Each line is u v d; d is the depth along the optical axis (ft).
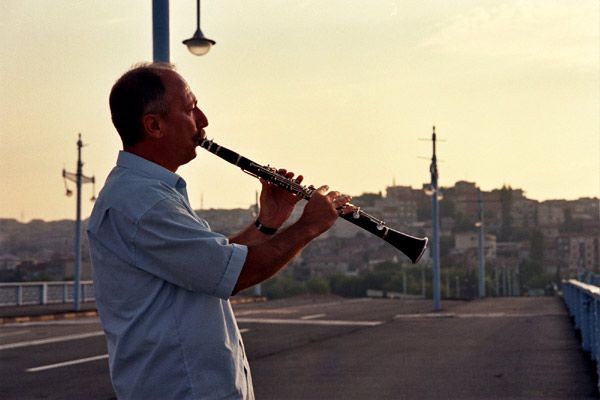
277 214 11.49
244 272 9.10
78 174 112.47
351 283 514.27
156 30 32.68
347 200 10.42
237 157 10.65
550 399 33.45
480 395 34.65
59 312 104.94
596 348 40.45
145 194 9.14
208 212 535.60
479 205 197.16
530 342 58.23
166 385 8.98
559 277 597.11
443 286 535.19
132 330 9.05
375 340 61.46
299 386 37.68
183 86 9.80
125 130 9.63
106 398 35.88
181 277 9.01
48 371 44.68
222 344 9.16
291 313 102.58
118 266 9.16
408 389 36.50
